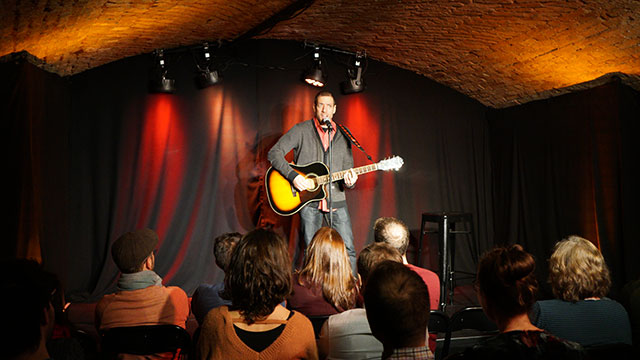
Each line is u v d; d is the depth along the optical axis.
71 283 4.61
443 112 5.57
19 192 3.29
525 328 1.30
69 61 4.21
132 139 4.81
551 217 4.82
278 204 4.23
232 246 2.21
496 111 5.60
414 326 1.17
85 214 4.70
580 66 4.20
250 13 4.22
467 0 3.72
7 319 0.99
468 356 1.24
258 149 5.04
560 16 3.64
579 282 1.83
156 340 1.86
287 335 1.38
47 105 3.99
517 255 1.32
